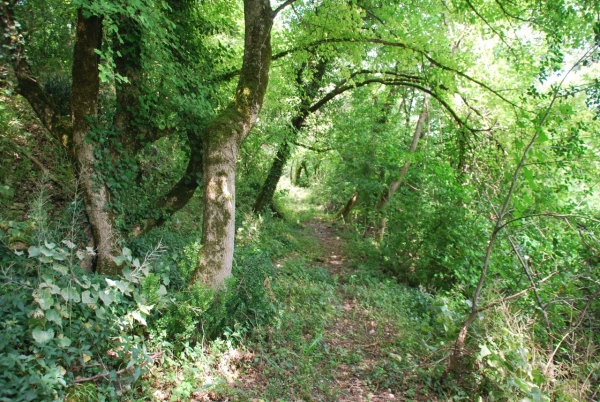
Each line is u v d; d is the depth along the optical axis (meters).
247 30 6.03
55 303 3.46
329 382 4.64
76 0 4.03
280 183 25.28
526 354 4.04
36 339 3.01
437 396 4.50
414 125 15.73
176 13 6.42
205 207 5.30
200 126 6.41
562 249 5.66
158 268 5.13
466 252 8.23
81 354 3.37
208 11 8.23
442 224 9.29
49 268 3.81
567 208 6.42
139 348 3.76
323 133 13.26
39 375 2.89
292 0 6.56
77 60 4.96
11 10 5.02
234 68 8.34
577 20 7.16
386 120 14.20
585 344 4.64
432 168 9.29
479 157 7.91
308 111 10.95
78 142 5.09
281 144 9.40
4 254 3.91
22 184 6.25
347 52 9.91
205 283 5.10
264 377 4.48
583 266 5.22
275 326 5.46
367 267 10.91
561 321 4.85
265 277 6.27
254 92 5.77
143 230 6.06
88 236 5.19
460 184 8.23
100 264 5.15
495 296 5.14
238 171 11.71
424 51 8.16
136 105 5.77
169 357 4.18
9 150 6.58
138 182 6.52
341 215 18.75
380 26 8.38
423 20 8.57
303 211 20.67
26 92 5.32
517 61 8.43
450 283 9.59
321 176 25.67
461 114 9.75
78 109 5.04
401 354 5.50
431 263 9.90
